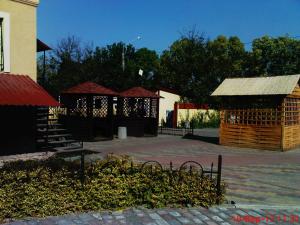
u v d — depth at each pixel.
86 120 20.06
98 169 7.96
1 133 11.94
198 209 7.38
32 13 13.08
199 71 36.88
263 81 18.98
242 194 9.02
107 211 7.03
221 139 19.91
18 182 7.00
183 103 33.28
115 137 22.56
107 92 20.53
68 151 15.75
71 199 7.04
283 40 47.31
